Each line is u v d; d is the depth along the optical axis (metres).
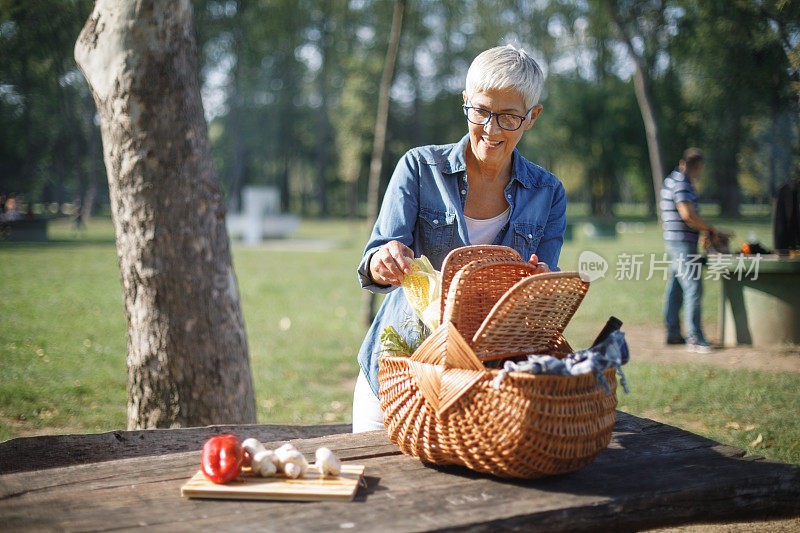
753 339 7.15
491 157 2.14
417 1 41.06
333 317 9.55
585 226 25.83
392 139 47.03
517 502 1.54
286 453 1.68
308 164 68.00
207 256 3.44
